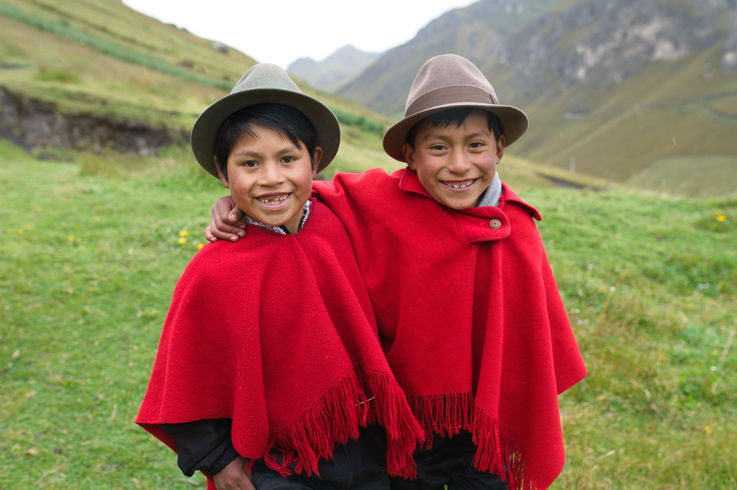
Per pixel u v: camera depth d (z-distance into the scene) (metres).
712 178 103.50
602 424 3.72
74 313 4.40
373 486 2.00
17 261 5.09
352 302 1.82
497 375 1.89
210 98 23.83
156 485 2.91
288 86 1.77
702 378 4.30
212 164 1.92
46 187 7.88
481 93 1.82
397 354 1.93
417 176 2.00
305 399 1.77
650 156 132.00
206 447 1.81
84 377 3.71
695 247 7.19
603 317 5.01
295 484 1.83
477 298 1.96
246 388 1.74
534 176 34.09
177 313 1.77
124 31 47.69
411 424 1.81
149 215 6.67
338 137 1.91
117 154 15.05
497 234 1.91
